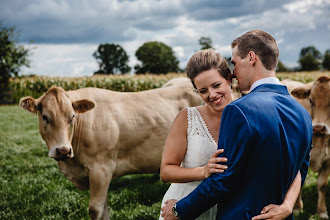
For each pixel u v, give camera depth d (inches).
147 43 3858.3
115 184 220.4
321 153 171.5
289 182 57.9
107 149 142.5
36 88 926.4
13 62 942.4
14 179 218.5
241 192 56.2
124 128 148.1
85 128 139.1
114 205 184.5
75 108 136.0
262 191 54.7
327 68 3545.8
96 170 139.7
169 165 71.5
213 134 74.0
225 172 55.4
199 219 75.6
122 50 4084.6
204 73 63.6
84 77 985.5
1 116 543.8
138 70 3981.3
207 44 2263.8
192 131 73.5
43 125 133.3
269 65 59.3
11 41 956.0
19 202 180.7
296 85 210.7
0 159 269.7
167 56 3848.4
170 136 75.0
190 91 173.5
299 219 166.9
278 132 54.1
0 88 924.6
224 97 65.3
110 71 4074.8
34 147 310.0
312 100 171.2
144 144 153.7
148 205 186.9
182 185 78.4
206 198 57.5
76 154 140.0
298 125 57.0
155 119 157.0
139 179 229.0
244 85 61.8
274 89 59.0
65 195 190.5
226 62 65.1
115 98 154.7
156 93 168.9
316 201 188.9
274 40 60.6
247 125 53.2
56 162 257.9
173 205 65.2
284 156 54.6
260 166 54.1
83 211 173.3
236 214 55.8
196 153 72.9
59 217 165.0
